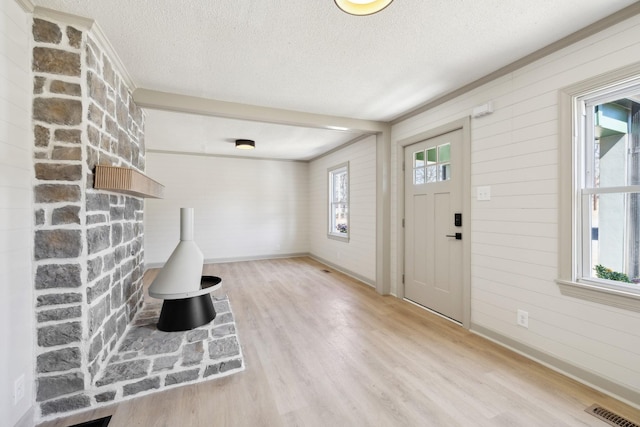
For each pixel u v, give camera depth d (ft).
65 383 5.55
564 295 6.81
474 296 9.09
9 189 4.72
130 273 8.75
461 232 9.71
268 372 6.96
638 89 5.88
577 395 6.06
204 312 8.70
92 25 5.78
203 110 9.97
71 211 5.49
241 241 21.44
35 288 5.31
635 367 5.70
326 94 9.77
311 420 5.41
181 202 19.79
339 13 5.71
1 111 4.55
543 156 7.15
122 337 7.76
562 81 6.75
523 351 7.69
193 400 5.96
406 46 6.91
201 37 6.51
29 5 5.17
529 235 7.49
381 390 6.28
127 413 5.58
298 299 12.46
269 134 14.87
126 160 8.38
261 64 7.75
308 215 23.31
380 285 13.09
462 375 6.81
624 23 5.74
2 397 4.53
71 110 5.53
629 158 6.21
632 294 5.69
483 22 6.02
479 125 8.82
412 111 11.41
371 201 14.53
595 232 6.64
